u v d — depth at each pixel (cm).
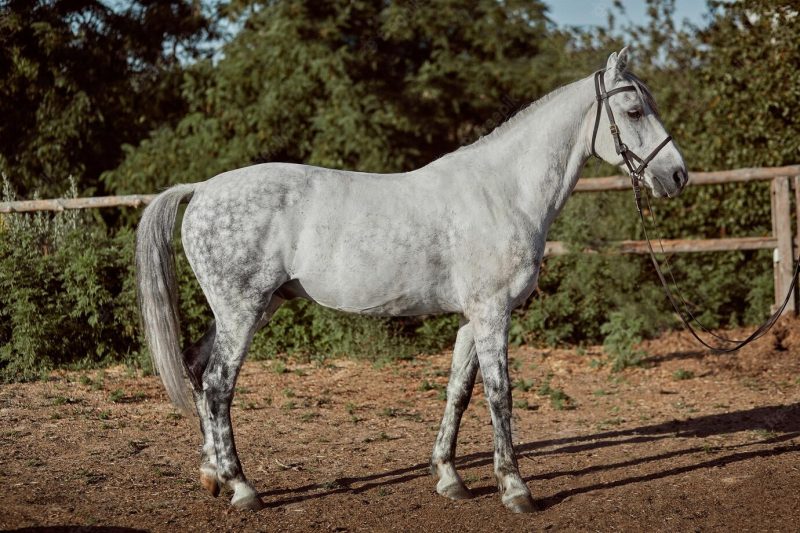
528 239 429
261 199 421
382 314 441
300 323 892
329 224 420
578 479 470
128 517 409
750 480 450
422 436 577
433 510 419
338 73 1284
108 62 1548
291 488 459
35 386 730
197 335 866
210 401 421
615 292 910
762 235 1012
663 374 769
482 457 525
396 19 1355
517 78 1464
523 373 794
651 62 1424
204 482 432
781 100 1005
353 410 653
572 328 901
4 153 1459
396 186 432
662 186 440
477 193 429
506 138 446
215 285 424
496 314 423
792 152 1013
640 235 1033
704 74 1088
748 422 595
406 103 1366
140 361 823
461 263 424
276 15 1299
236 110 1318
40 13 1480
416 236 420
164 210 437
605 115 443
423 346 892
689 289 972
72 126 1422
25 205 936
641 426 598
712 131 1067
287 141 1301
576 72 1432
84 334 843
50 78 1478
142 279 429
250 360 850
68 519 404
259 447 547
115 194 1465
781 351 802
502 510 417
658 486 449
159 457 521
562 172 446
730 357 802
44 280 830
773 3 1035
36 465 495
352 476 482
